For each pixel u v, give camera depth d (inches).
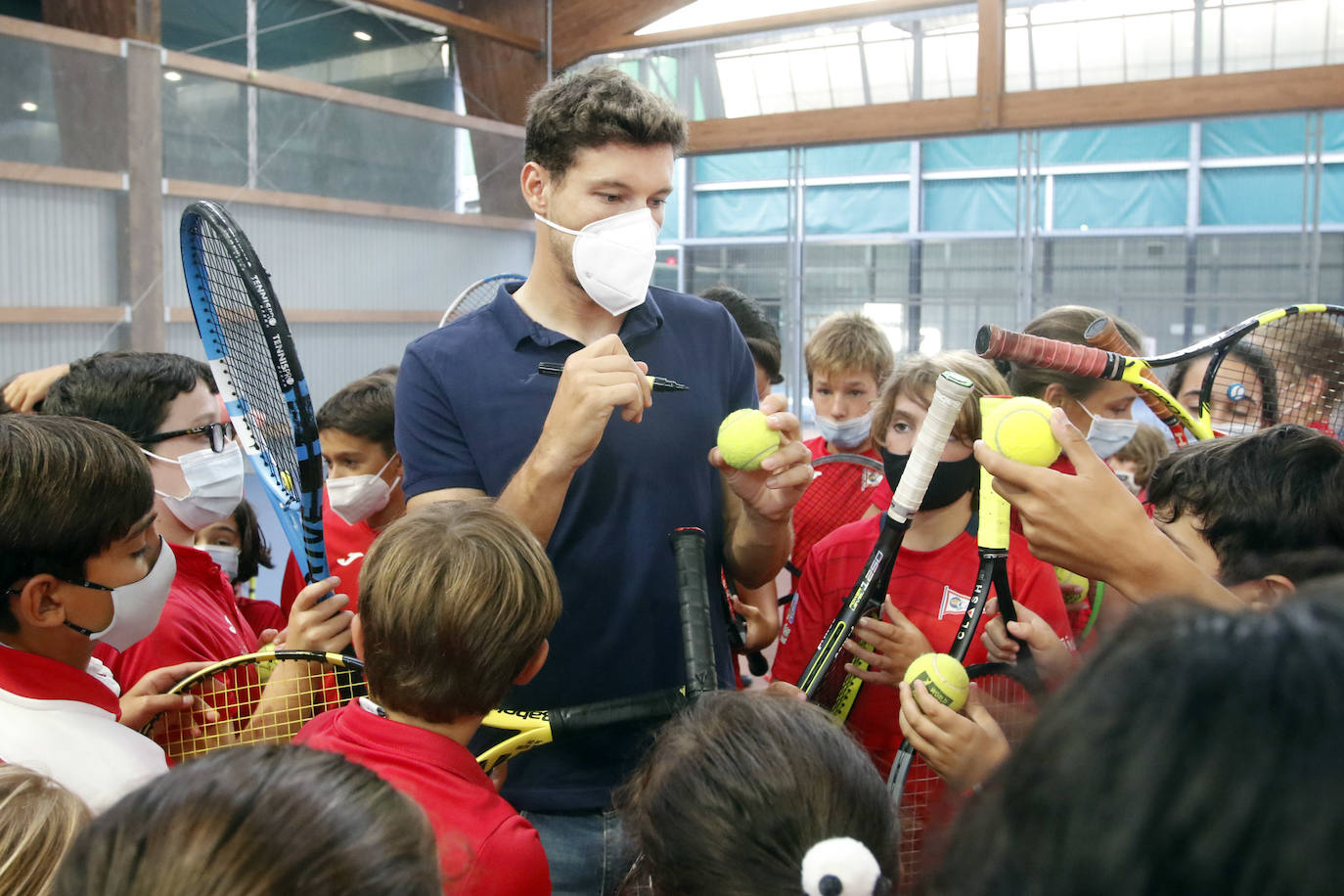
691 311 69.2
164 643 70.9
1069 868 14.8
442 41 354.3
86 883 24.6
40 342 257.3
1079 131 290.8
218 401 82.9
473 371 62.5
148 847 24.8
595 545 61.0
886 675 63.1
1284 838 13.3
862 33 309.4
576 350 63.2
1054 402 88.4
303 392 60.6
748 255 337.1
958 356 77.5
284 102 305.3
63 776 46.3
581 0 354.0
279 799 26.3
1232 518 52.1
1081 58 285.0
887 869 36.2
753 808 34.9
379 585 46.8
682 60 341.7
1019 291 302.4
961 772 50.0
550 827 59.6
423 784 44.4
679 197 344.2
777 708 39.1
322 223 317.7
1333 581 16.6
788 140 323.6
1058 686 17.9
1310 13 259.6
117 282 271.6
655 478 62.5
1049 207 297.0
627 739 59.7
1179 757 14.3
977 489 75.6
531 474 54.4
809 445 127.9
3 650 47.8
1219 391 99.5
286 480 66.0
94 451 49.4
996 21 288.8
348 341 327.3
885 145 314.0
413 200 342.0
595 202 60.5
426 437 63.0
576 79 61.2
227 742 59.6
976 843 16.8
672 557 62.6
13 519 47.0
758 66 327.6
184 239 71.3
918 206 313.0
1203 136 278.1
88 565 49.8
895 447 76.8
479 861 42.7
